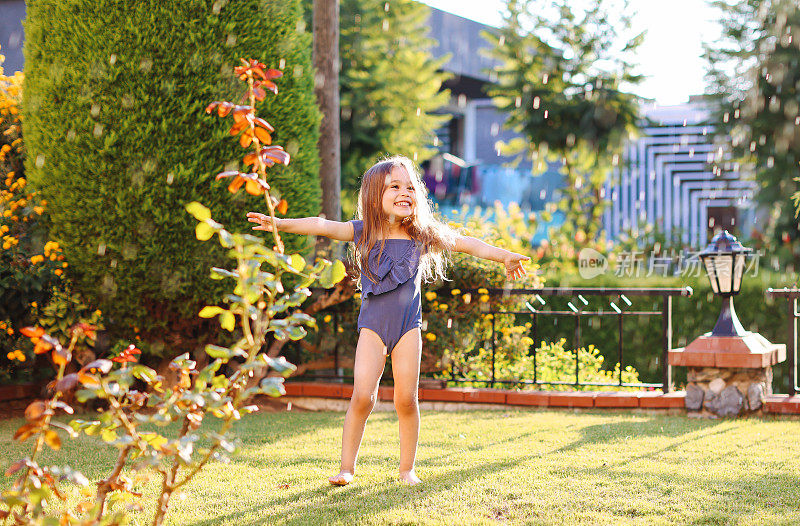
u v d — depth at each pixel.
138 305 5.45
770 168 12.09
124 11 5.14
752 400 5.46
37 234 5.57
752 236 12.81
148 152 5.14
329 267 2.03
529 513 2.95
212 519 2.87
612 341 8.71
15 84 6.70
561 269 10.39
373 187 3.50
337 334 6.43
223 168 5.30
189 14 5.22
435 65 12.28
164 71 5.18
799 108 11.65
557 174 19.09
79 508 2.13
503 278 6.21
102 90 5.14
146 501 3.12
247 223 5.40
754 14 11.92
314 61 7.44
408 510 2.97
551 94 12.90
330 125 7.41
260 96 2.18
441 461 3.90
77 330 1.81
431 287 6.19
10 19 11.85
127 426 1.85
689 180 16.38
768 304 8.14
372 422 5.25
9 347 5.55
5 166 6.23
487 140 22.91
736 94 12.23
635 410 5.75
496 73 13.44
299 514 2.93
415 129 11.90
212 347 1.80
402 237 3.53
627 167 14.42
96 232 5.22
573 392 5.98
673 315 8.54
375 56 11.91
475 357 6.73
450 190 18.97
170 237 5.22
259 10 5.46
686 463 3.85
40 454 4.08
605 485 3.38
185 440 1.79
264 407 6.17
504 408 5.95
